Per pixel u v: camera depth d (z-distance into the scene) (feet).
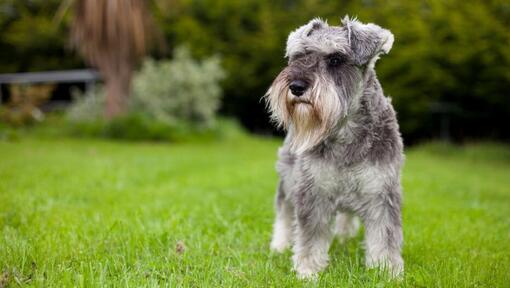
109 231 13.76
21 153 32.45
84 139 46.70
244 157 38.17
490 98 50.85
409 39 52.11
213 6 62.28
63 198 19.04
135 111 51.49
